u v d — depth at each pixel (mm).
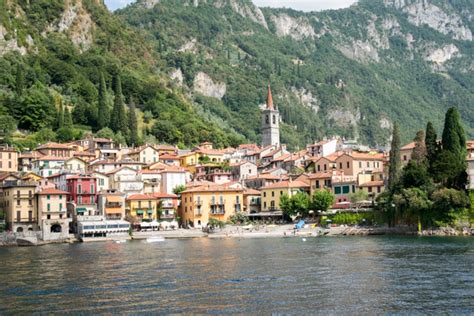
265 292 88750
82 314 77750
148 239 191125
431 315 74750
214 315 76312
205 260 125688
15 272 112312
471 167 194750
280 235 199250
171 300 84375
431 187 187250
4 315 77750
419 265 110812
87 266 119625
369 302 81500
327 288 90875
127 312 78250
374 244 153125
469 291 86500
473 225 180125
